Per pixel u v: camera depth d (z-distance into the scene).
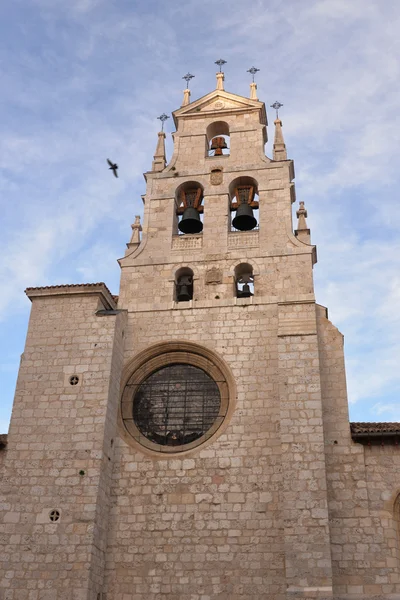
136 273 33.75
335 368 29.52
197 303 32.25
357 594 24.52
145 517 27.22
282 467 26.64
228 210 35.34
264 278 32.38
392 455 27.16
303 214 34.28
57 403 28.75
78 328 30.59
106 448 27.91
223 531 26.42
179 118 39.19
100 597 25.66
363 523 25.84
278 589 24.95
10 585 24.95
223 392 30.05
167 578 25.88
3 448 28.31
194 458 28.16
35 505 26.50
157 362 31.36
